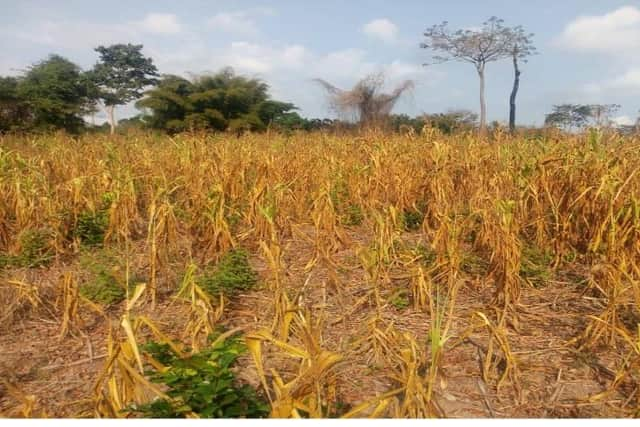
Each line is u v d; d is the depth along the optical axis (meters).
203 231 6.26
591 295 5.12
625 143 7.25
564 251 6.00
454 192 7.66
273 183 7.88
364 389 3.52
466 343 4.16
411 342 3.26
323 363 2.53
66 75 34.16
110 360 2.73
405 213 7.72
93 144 11.52
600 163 6.30
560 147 7.54
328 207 6.26
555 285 5.41
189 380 2.74
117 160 8.78
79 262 5.95
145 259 6.01
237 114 32.78
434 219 6.93
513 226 4.96
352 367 3.76
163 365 3.08
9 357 3.97
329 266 5.08
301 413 2.68
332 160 9.24
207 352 3.05
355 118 26.81
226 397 2.65
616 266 4.71
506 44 31.64
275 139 12.25
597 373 3.75
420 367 3.67
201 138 10.41
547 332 4.39
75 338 4.28
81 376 3.71
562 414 3.30
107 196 7.43
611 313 4.12
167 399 2.62
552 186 6.66
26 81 33.16
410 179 7.91
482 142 9.19
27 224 6.50
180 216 7.31
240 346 3.18
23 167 8.05
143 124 33.28
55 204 6.73
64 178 8.43
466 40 31.83
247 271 5.36
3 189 6.98
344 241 6.54
